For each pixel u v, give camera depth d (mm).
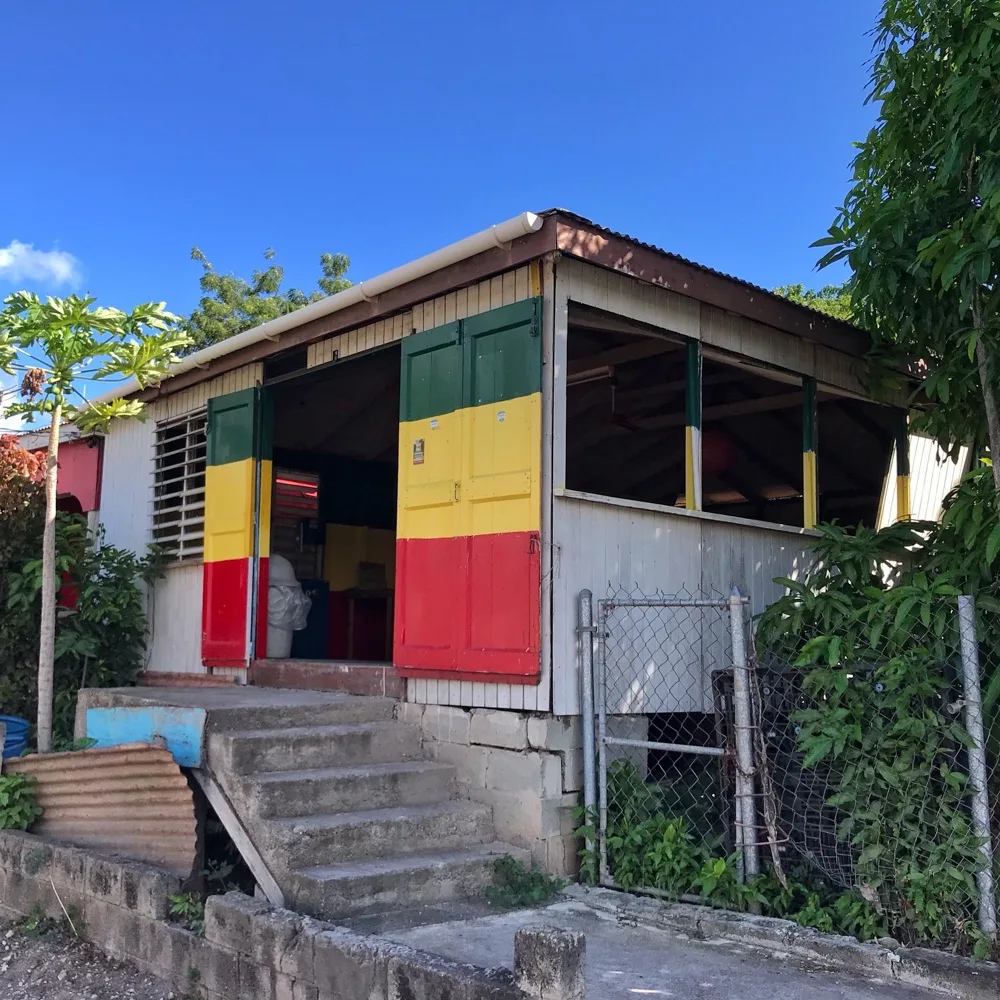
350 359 6898
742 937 4191
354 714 5930
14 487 8203
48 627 6793
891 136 5516
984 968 3639
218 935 4426
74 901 5488
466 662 5617
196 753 5281
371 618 10812
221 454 7973
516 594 5383
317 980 3900
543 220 5242
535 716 5273
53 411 6809
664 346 6891
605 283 5727
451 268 5812
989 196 4480
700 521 6234
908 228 5336
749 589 6539
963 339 4938
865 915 4125
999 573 4660
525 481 5398
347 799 5176
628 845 4961
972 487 5090
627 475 10078
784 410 8359
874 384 7359
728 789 4902
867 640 4637
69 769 6004
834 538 5375
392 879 4609
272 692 6770
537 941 2959
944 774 4020
